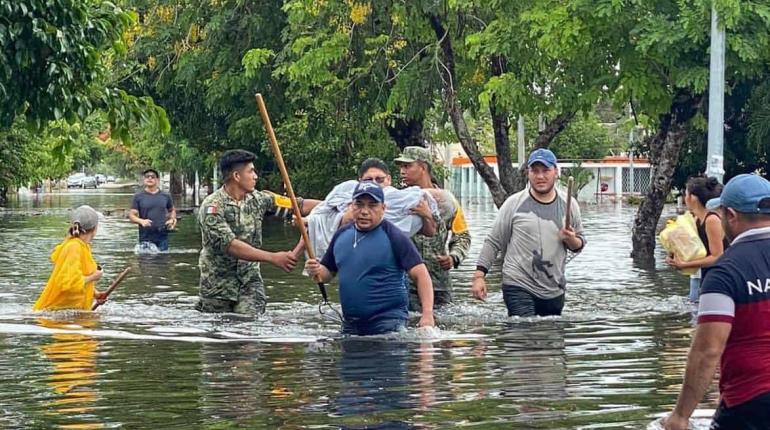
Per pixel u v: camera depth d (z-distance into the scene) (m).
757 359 6.66
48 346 11.94
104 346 11.94
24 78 13.56
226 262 14.43
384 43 28.36
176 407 8.80
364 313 12.36
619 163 83.88
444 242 14.57
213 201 14.31
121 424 8.24
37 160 69.06
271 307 15.76
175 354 11.35
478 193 84.06
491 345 11.82
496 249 14.49
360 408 8.65
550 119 29.17
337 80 28.88
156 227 26.98
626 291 18.55
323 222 13.63
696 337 6.76
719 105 20.70
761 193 6.81
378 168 13.94
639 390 9.26
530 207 14.32
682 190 31.64
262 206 14.53
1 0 12.90
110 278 20.61
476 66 27.89
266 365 10.66
